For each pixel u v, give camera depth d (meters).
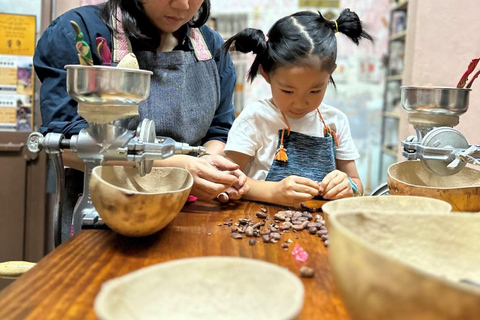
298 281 0.46
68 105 1.16
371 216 0.59
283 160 1.34
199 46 1.38
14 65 1.96
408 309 0.41
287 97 1.26
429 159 0.97
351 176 1.47
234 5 3.38
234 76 1.54
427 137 0.98
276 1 3.38
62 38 1.18
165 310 0.48
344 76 3.62
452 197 0.94
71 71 0.78
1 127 1.98
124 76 0.78
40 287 0.61
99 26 1.22
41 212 2.02
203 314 0.48
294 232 0.90
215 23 3.40
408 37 1.81
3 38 1.93
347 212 0.58
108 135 0.85
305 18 1.29
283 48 1.21
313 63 1.19
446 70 1.65
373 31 3.53
